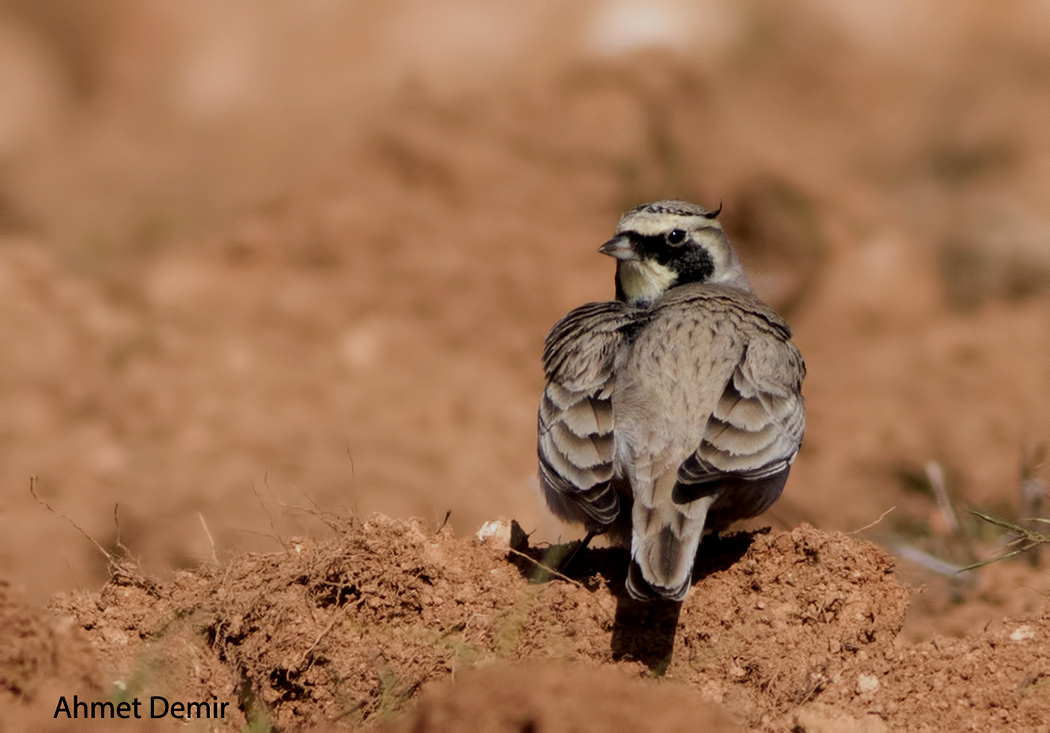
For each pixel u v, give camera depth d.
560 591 9.18
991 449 14.88
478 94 21.42
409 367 17.59
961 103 25.80
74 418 15.74
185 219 22.30
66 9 28.30
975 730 8.73
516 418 16.47
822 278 19.98
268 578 9.48
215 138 26.27
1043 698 8.84
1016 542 11.33
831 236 20.27
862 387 17.03
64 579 12.07
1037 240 20.23
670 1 27.66
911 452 14.88
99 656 9.48
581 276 19.22
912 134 25.16
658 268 10.78
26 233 21.66
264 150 25.52
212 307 18.50
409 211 19.70
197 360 17.14
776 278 20.00
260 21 28.62
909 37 28.14
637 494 8.88
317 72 27.61
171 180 24.11
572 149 20.50
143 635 9.62
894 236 20.36
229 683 9.27
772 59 27.36
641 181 20.30
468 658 9.04
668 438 9.05
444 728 8.12
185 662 9.33
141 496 13.83
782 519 13.27
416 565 9.39
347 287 18.88
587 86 21.27
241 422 15.84
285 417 16.08
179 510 13.58
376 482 14.63
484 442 15.88
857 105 26.44
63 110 27.09
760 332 9.73
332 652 9.13
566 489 8.95
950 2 28.64
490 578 9.47
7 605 8.83
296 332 18.11
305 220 19.66
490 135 20.50
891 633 9.27
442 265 19.03
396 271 19.03
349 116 26.03
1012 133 24.08
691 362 9.35
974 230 20.69
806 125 25.77
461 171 20.00
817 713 8.58
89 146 25.77
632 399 9.24
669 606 9.16
